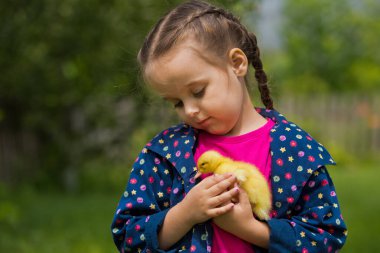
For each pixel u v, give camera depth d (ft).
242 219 7.38
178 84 7.52
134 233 7.91
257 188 7.43
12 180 35.14
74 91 30.42
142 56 8.10
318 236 7.50
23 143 35.55
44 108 33.42
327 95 49.08
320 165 7.73
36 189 34.17
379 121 48.65
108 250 20.42
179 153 8.14
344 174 40.73
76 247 20.89
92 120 33.78
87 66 28.81
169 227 7.66
